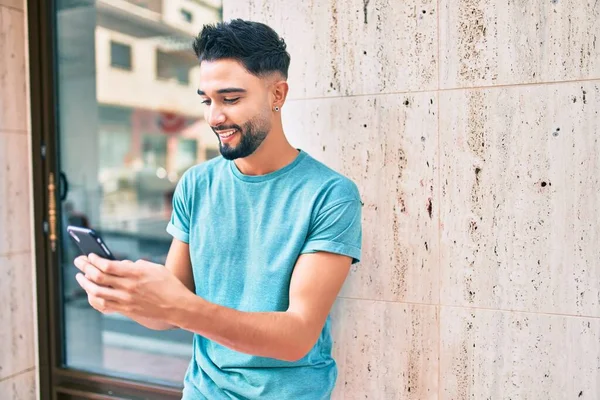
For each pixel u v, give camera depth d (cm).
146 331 240
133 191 243
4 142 212
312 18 156
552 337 138
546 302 138
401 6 146
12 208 215
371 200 153
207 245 120
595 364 134
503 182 140
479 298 144
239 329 97
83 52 225
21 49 218
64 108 224
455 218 145
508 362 142
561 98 133
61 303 226
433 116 145
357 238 112
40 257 224
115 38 222
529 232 138
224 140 111
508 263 141
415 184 148
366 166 153
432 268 148
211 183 124
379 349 154
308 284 107
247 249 117
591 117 131
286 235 113
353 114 153
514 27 136
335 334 159
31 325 224
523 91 137
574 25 132
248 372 115
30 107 221
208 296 120
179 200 129
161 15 213
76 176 228
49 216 222
